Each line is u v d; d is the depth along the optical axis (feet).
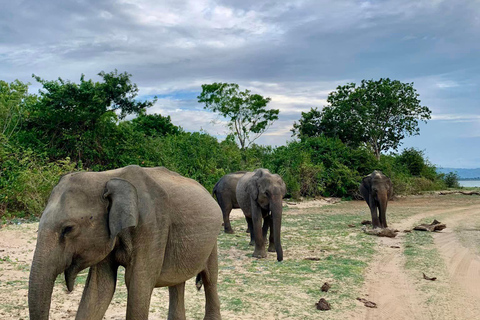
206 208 15.21
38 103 59.00
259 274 27.35
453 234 44.68
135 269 12.62
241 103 129.29
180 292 16.35
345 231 45.98
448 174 151.94
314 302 21.71
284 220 54.85
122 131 64.64
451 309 21.17
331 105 137.59
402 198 95.55
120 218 11.69
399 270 29.04
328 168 93.50
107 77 60.44
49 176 48.32
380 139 135.44
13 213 45.75
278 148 98.63
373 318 19.74
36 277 10.99
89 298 12.74
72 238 11.69
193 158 69.77
